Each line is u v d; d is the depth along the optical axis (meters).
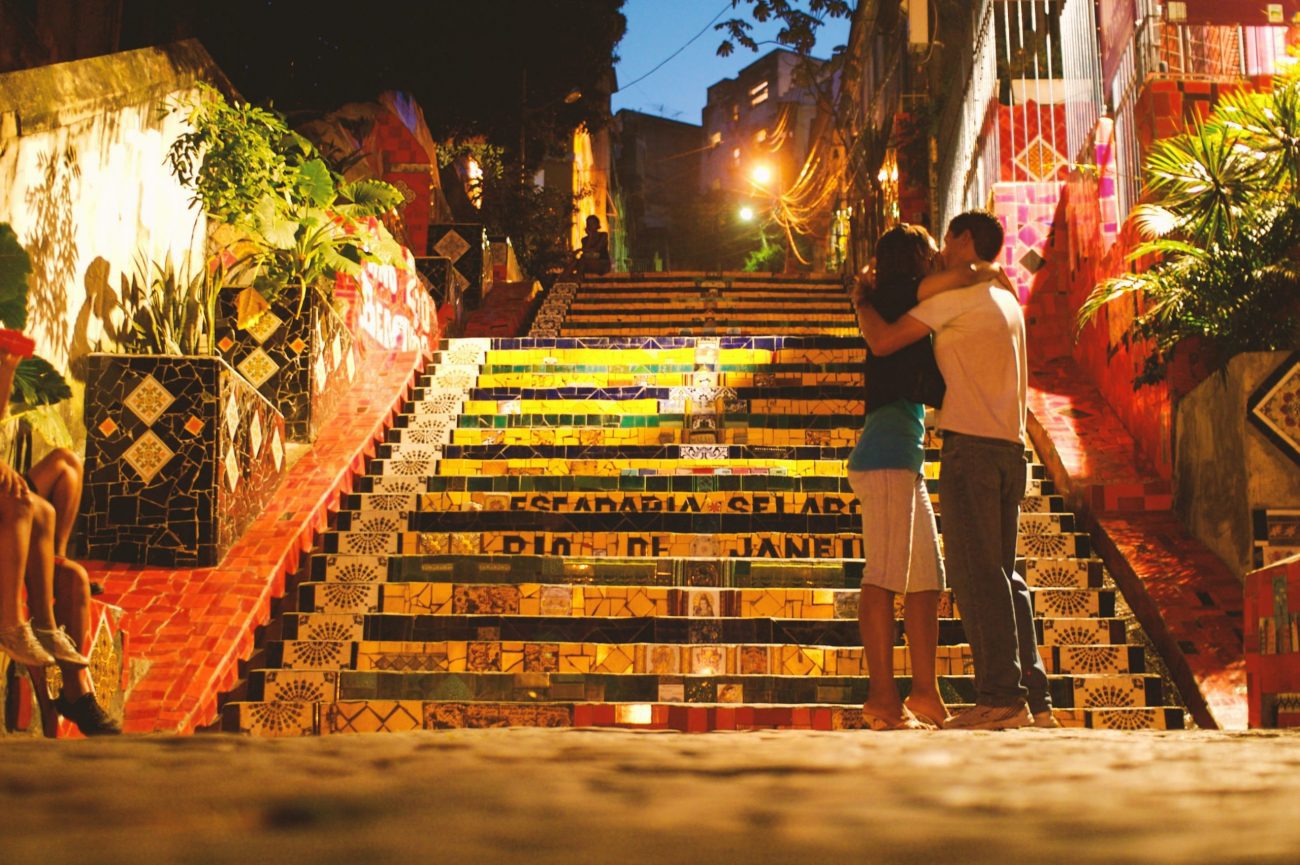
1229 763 0.73
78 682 3.98
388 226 13.12
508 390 9.28
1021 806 0.47
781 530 7.03
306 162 8.18
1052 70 12.21
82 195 6.72
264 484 6.88
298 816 0.40
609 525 7.00
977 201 12.13
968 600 3.53
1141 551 6.81
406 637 6.00
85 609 4.25
